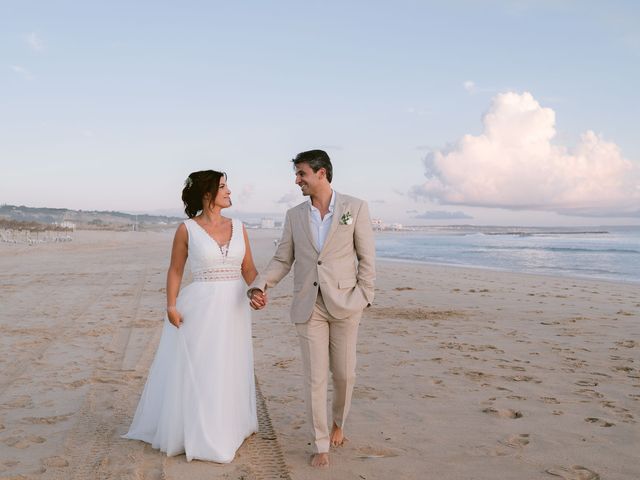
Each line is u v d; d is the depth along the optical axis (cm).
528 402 432
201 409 325
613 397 445
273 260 343
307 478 299
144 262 2236
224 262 345
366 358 586
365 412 411
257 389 474
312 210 330
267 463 319
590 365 553
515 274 1756
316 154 325
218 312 338
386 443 350
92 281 1434
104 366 554
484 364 557
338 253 322
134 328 761
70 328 759
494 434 364
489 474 302
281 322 822
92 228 10625
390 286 1364
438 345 651
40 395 455
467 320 834
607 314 899
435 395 453
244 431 349
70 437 360
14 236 4884
